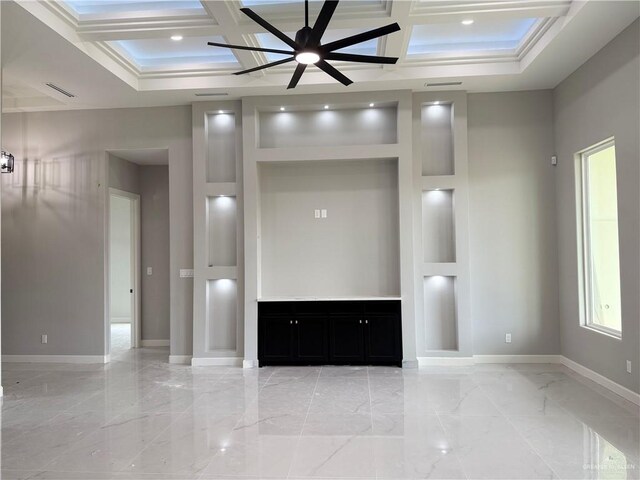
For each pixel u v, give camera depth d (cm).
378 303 582
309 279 618
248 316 594
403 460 316
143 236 746
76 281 632
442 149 607
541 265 589
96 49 479
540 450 329
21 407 439
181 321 625
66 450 340
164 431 375
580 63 507
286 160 598
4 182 646
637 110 409
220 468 308
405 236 584
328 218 619
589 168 527
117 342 780
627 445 336
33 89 592
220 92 582
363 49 528
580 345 530
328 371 562
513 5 408
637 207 412
